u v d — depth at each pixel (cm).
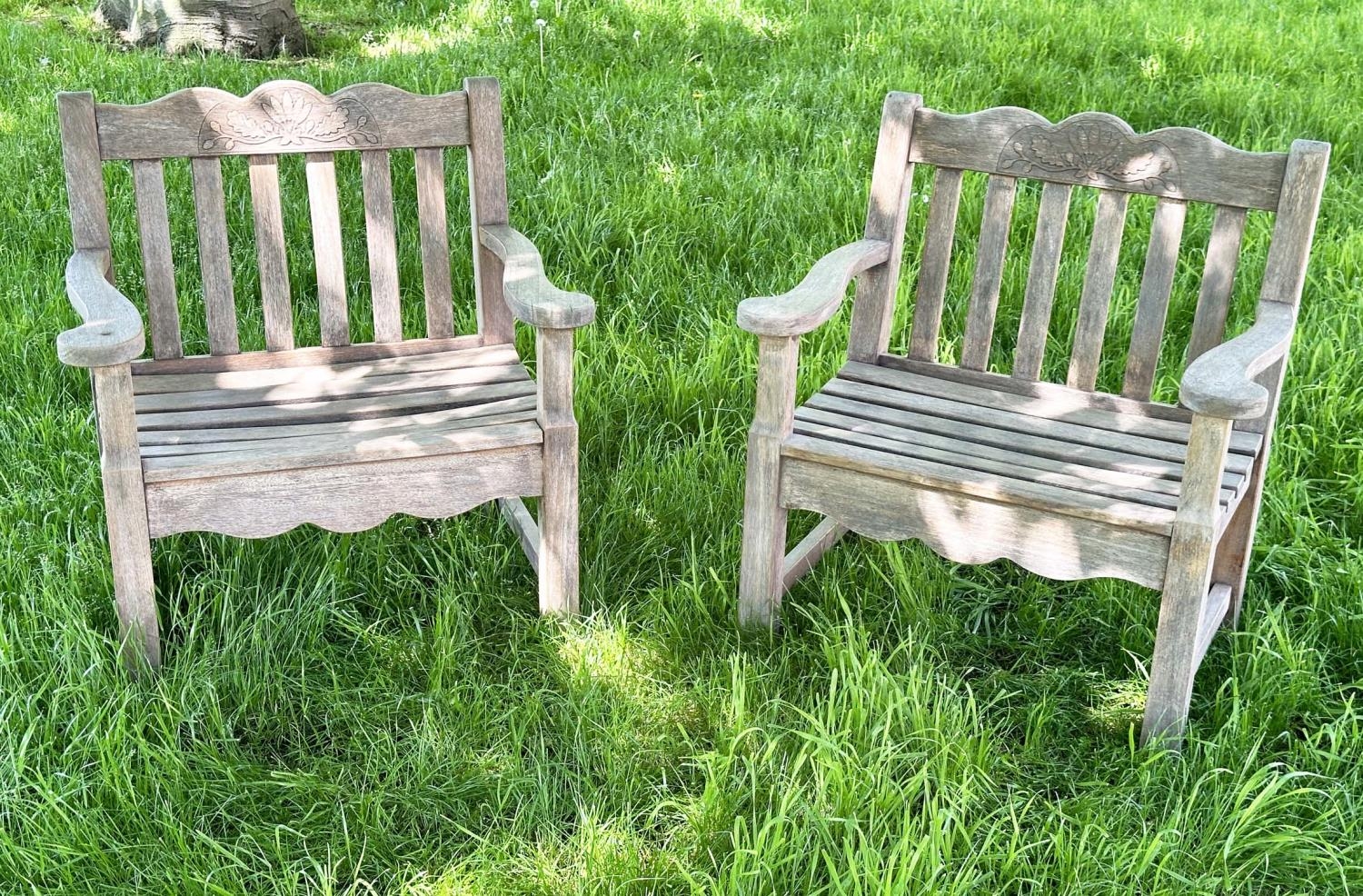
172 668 261
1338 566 291
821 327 391
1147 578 240
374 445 258
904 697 243
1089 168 277
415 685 267
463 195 461
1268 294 263
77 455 318
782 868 217
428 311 310
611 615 286
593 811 230
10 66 580
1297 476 330
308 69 573
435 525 313
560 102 540
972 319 295
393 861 226
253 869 224
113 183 462
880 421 276
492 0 678
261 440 261
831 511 265
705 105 559
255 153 288
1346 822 232
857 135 521
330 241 298
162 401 277
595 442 342
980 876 214
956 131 288
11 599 272
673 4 679
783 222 451
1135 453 263
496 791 236
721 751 246
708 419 356
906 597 286
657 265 423
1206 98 571
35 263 420
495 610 290
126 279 415
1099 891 214
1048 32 658
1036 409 284
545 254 437
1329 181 498
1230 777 242
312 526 301
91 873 219
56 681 252
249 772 240
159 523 251
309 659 269
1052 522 244
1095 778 241
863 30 662
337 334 304
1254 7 749
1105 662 281
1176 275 434
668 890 219
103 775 228
